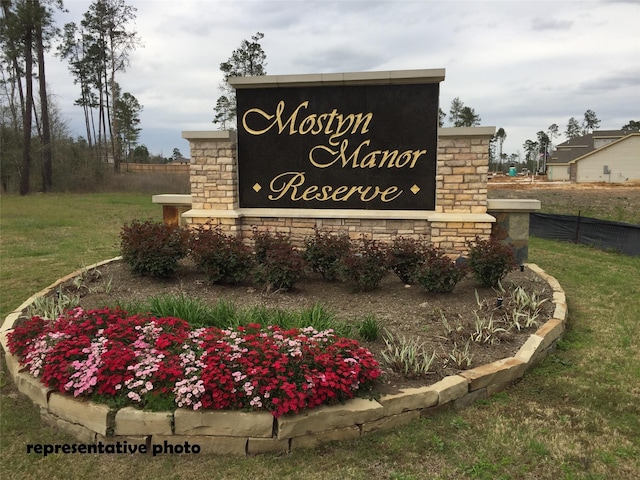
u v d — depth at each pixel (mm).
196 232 7199
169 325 4293
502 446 3352
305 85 7289
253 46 32750
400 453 3283
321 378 3396
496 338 4766
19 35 28688
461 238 7059
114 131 40531
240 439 3301
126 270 7262
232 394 3334
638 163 48562
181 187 34188
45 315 5246
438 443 3373
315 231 7074
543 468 3141
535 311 5516
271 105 7484
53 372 3693
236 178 7727
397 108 7145
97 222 16375
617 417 3768
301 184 7566
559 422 3668
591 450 3328
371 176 7352
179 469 3193
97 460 3311
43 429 3666
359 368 3557
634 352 5031
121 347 3809
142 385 3469
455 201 7074
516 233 7508
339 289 6375
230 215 7523
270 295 6094
